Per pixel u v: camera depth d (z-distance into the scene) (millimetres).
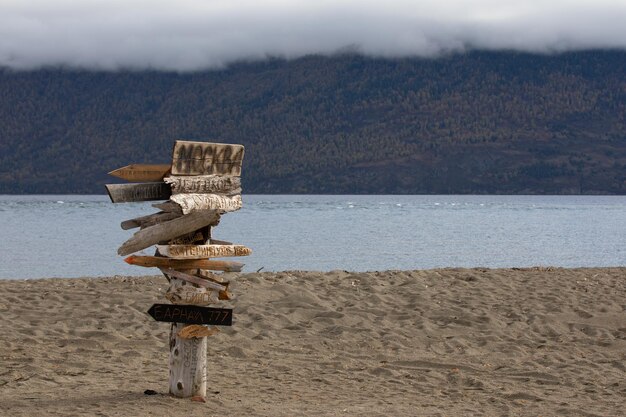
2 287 17875
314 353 12375
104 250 47406
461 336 13688
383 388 10320
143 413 8336
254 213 121438
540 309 15867
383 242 57312
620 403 9641
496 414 9062
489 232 73000
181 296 8539
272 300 16125
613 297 17547
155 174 8477
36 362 11070
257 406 9016
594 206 192000
